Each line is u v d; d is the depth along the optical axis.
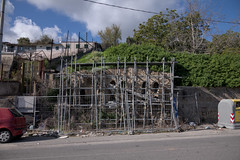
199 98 14.59
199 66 15.02
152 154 6.66
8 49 41.56
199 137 9.84
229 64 15.40
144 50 14.55
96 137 9.89
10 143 8.77
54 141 9.07
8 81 14.66
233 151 7.02
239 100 12.20
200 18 24.45
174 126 11.83
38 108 11.98
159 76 12.25
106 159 6.15
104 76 12.27
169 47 25.58
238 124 11.96
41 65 19.33
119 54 14.86
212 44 24.38
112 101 12.53
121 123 11.62
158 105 12.68
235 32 24.98
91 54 18.64
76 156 6.56
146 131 10.95
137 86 13.15
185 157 6.29
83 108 11.63
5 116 8.77
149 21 29.52
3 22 10.27
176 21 26.39
